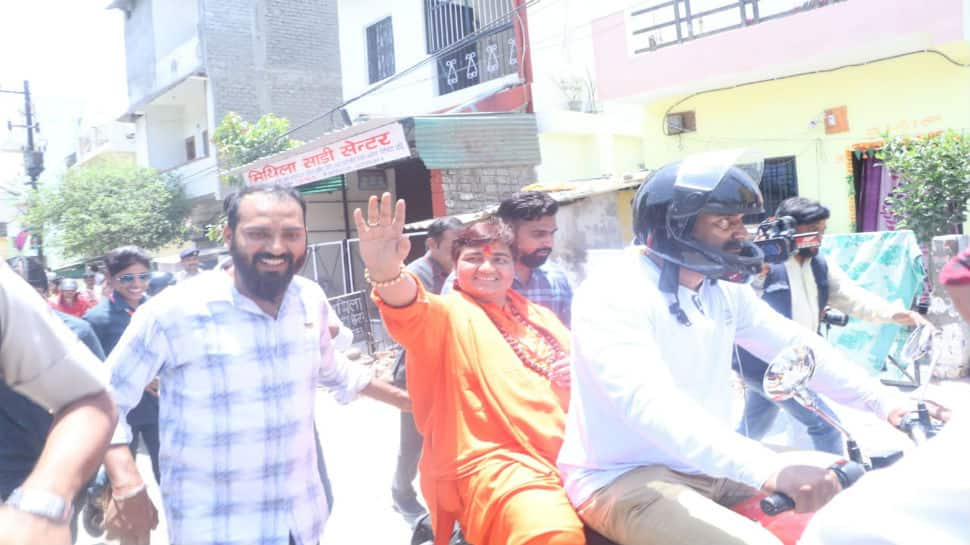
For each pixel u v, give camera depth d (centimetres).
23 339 127
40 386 129
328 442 660
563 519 209
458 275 269
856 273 665
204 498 233
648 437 188
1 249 2877
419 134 1025
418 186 1415
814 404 207
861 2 897
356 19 1666
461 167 1061
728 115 1107
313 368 257
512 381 243
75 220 1852
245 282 242
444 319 249
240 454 235
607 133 1248
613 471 209
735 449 175
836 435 365
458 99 1422
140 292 479
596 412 211
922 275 633
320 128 2098
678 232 205
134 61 2342
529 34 1285
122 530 241
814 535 133
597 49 1171
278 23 2036
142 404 428
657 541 188
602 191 966
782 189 1068
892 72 948
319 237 1425
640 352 198
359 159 1082
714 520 182
